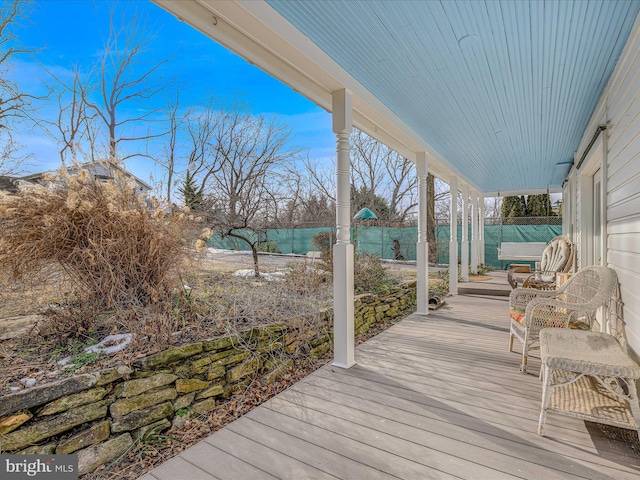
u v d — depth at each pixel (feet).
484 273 29.19
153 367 7.16
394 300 17.34
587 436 6.34
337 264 9.86
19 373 6.55
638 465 5.55
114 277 8.81
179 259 9.93
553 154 19.02
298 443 6.26
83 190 8.86
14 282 8.55
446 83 9.78
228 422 7.39
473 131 14.16
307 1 6.32
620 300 8.76
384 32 7.30
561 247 17.01
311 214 44.24
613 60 8.73
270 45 7.18
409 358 10.41
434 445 6.12
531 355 10.53
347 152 9.75
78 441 5.95
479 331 13.21
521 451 5.93
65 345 7.93
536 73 9.32
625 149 8.41
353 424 6.85
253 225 17.67
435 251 35.09
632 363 6.00
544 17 6.83
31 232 8.36
